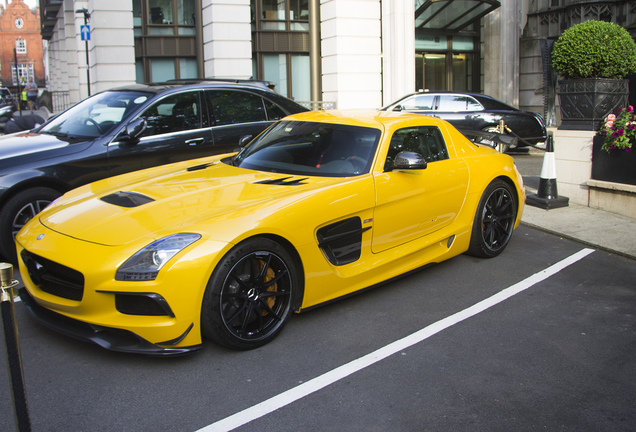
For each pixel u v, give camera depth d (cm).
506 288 431
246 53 1702
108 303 288
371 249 390
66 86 3203
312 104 1798
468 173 463
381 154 399
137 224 313
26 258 327
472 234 478
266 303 327
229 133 600
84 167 496
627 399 279
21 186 459
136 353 290
